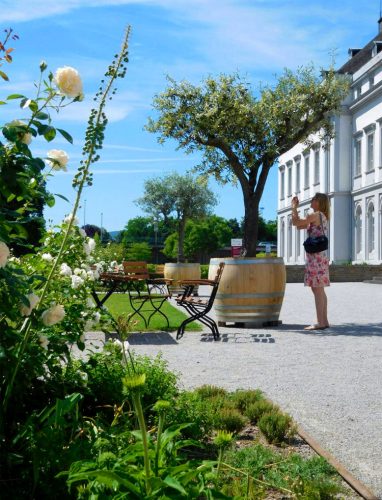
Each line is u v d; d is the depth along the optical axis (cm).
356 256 4550
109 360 451
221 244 9350
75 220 453
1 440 293
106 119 359
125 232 11162
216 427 450
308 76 1750
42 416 322
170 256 8488
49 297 417
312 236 1181
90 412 421
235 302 1202
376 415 534
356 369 755
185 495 223
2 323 321
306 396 605
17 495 279
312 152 5181
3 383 332
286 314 1567
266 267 1194
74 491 282
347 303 1966
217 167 1889
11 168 306
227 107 1585
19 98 316
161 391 440
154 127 1633
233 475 346
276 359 830
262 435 448
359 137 4550
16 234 335
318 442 455
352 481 354
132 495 225
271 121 1606
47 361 385
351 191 4631
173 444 270
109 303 1883
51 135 317
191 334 1116
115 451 306
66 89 312
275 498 330
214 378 691
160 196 6022
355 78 4594
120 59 357
